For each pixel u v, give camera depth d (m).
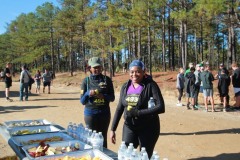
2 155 6.75
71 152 3.84
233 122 10.91
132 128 4.45
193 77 13.98
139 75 4.36
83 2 40.72
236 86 13.57
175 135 9.00
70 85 32.00
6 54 75.62
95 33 33.44
